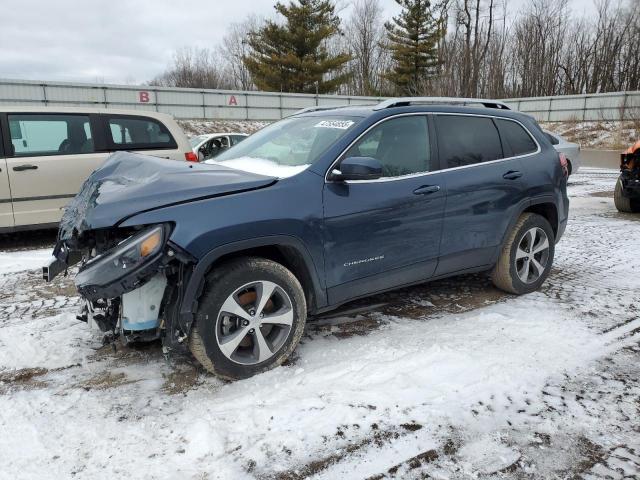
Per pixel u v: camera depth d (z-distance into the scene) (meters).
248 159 3.79
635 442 2.44
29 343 3.51
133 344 3.49
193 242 2.71
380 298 4.46
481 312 4.07
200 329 2.82
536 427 2.55
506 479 2.19
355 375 3.01
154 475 2.20
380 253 3.50
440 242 3.84
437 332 3.67
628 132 28.86
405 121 3.77
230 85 64.19
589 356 3.30
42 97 28.91
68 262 3.25
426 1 45.16
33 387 2.94
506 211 4.24
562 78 45.06
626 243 6.62
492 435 2.48
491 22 43.78
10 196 6.18
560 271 5.32
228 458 2.31
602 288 4.74
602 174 16.42
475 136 4.18
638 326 3.80
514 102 36.16
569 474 2.22
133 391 2.89
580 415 2.65
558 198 4.68
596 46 43.41
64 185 6.47
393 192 3.51
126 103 31.14
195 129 31.03
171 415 2.64
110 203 2.76
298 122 4.08
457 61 40.50
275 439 2.43
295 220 3.04
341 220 3.26
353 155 3.42
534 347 3.40
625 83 41.94
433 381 2.94
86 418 2.62
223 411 2.65
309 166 3.27
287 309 3.10
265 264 2.99
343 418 2.58
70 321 3.93
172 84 64.81
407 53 46.03
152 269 2.63
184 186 2.88
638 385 2.96
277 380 2.98
